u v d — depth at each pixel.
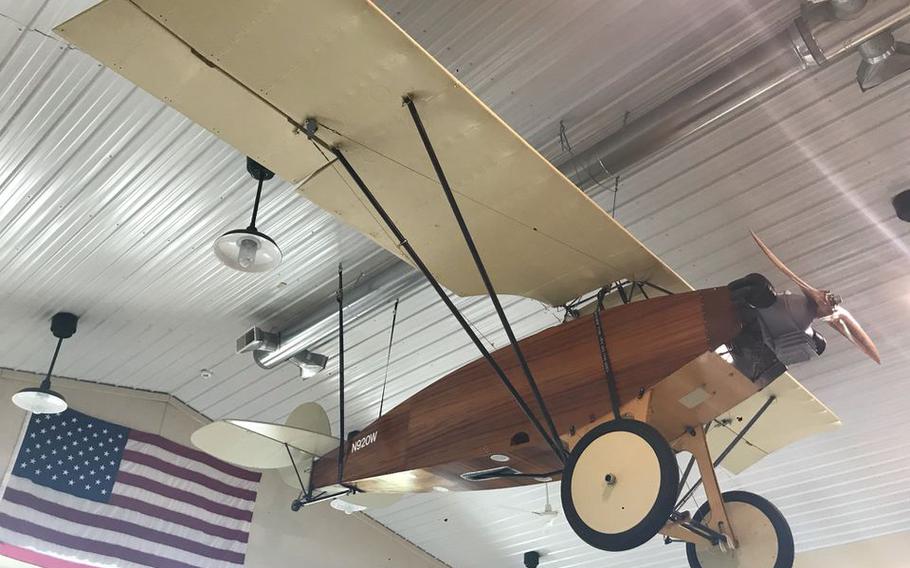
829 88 4.54
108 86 4.37
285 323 6.60
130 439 7.88
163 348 7.23
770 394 4.50
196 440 4.98
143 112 4.57
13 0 3.84
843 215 5.21
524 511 8.82
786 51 4.13
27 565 6.84
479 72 4.52
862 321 5.84
